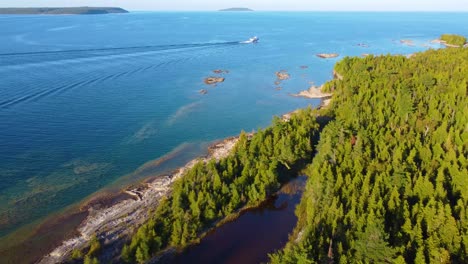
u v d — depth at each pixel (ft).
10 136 333.83
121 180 271.69
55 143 325.83
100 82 513.86
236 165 254.88
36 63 606.96
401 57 537.24
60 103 424.46
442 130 266.16
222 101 451.12
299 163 277.85
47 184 265.34
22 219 228.84
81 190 258.98
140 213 226.79
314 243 176.65
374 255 156.15
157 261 192.13
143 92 477.77
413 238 170.71
